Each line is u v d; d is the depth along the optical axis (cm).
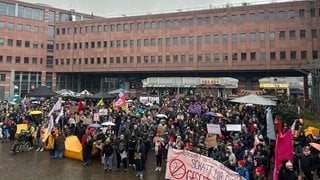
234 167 1236
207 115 2273
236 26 5691
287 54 5353
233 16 5722
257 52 5538
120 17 6581
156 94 6162
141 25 6406
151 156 1945
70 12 7650
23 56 6906
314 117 2827
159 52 6234
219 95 5578
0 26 6662
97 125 1900
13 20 6806
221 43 5778
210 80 5641
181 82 5891
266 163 1323
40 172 1524
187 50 6016
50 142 1858
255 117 2184
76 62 7006
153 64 6272
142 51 6372
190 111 2558
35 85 7038
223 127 1791
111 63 6638
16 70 6800
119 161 1579
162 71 6219
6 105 3531
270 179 1405
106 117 2267
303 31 5275
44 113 2523
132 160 1645
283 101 3472
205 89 5719
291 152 1085
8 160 1758
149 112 2545
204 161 1177
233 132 1767
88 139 1695
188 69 5988
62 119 2148
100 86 7181
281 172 1057
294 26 5319
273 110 2798
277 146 1086
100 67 6744
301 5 5284
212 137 1494
